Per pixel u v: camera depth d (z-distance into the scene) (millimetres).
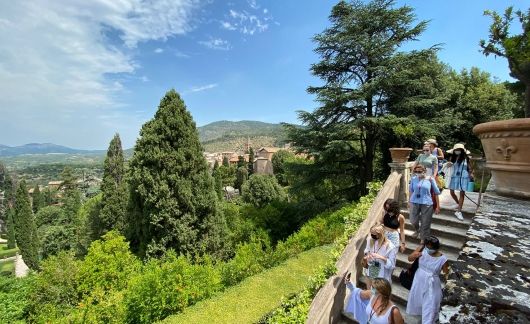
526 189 3283
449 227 6418
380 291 3992
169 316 8875
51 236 39125
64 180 70188
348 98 16328
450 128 19375
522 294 1333
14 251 53281
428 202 5965
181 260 10367
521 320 1138
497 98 20641
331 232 12750
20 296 11750
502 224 2377
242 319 8188
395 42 17172
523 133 3191
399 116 17328
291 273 10484
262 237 18859
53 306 11305
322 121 18703
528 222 2426
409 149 7734
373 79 16312
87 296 11195
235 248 18422
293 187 20844
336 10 18797
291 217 21766
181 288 9461
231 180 71688
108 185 28391
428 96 17609
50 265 12719
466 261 1724
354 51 17469
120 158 31906
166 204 16250
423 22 17062
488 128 3541
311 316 5383
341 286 5820
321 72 19234
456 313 1246
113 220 28000
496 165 3541
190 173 17109
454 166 6652
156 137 16766
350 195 19656
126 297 9438
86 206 44000
